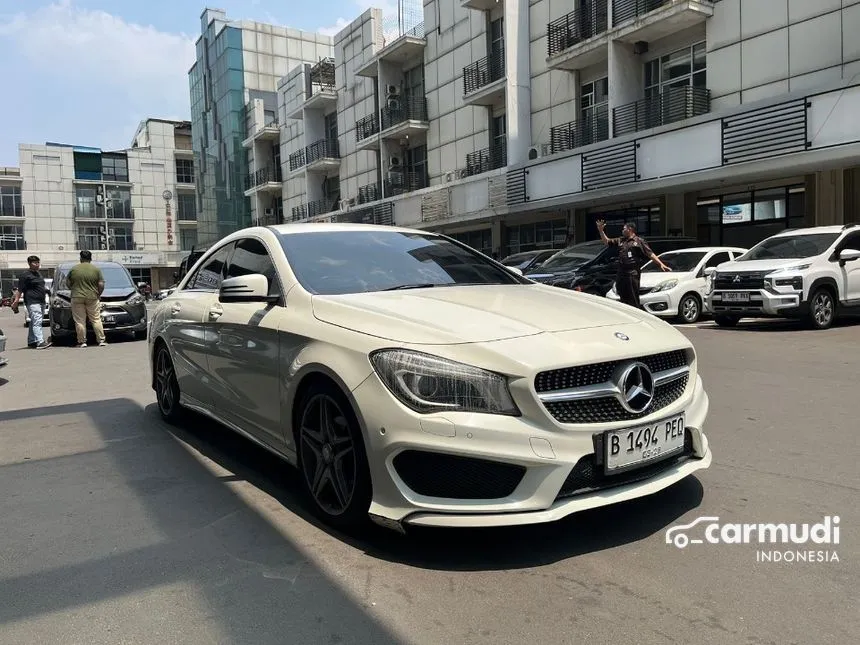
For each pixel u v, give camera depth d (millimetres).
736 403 5777
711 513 3359
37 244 59062
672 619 2422
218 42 50094
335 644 2324
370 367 2922
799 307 10719
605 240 11031
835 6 15023
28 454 4926
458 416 2709
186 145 66375
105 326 13242
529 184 21734
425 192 27016
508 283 4336
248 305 4109
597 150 19109
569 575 2766
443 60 27875
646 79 19859
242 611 2562
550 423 2717
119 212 62625
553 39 22031
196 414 5812
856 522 3223
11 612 2604
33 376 8984
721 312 11648
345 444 3180
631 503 3514
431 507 2727
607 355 2875
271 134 44031
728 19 17203
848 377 6766
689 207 18969
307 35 51406
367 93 33312
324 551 3062
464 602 2576
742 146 15375
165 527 3424
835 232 11516
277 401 3625
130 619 2527
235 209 49156
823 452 4316
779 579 2697
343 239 4414
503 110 24984
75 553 3139
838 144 13609
